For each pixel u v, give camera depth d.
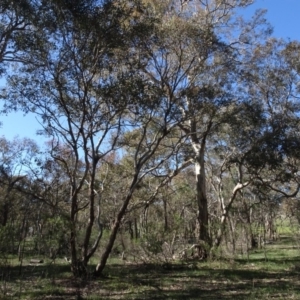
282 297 11.80
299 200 29.62
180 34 16.39
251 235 29.08
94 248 15.73
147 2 16.12
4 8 12.98
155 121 16.72
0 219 17.83
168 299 11.70
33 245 20.55
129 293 12.69
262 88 22.56
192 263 20.58
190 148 23.86
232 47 20.45
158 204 30.75
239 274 17.23
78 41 14.04
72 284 14.05
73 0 12.83
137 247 20.20
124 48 14.50
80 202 19.58
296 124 21.19
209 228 22.70
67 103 14.91
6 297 11.44
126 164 23.83
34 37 13.63
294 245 33.03
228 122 19.39
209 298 11.78
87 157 15.11
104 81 14.22
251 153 20.34
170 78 16.91
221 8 22.09
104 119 15.05
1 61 14.28
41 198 15.57
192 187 32.97
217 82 18.34
